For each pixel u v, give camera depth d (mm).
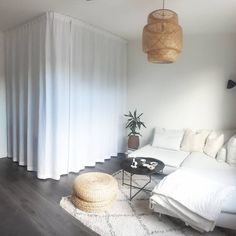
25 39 3914
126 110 5207
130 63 5074
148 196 3074
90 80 4164
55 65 3455
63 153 3719
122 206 2797
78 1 2959
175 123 4656
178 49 2398
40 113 3561
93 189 2648
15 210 2662
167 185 2494
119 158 4867
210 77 4254
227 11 3109
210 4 2893
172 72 4602
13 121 4363
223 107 4184
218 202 2209
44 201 2881
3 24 3986
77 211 2646
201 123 4398
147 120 4969
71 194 3059
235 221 2170
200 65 4320
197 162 3434
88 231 2326
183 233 2307
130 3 2979
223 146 3645
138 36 4703
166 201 2352
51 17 3383
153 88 4840
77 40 3783
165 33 2295
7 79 4504
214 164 3367
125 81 5113
